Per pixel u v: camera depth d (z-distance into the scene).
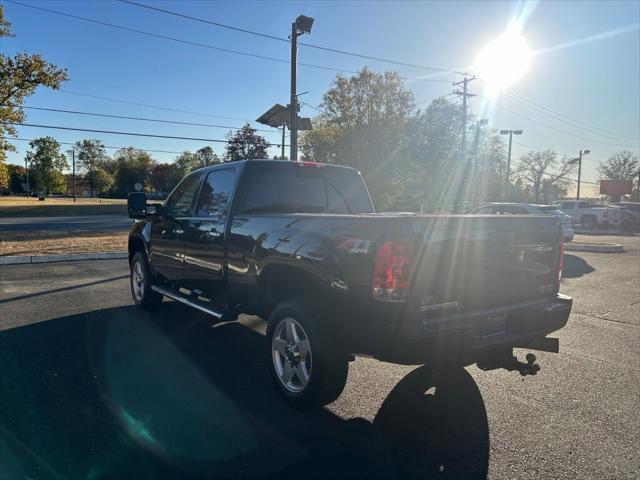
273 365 4.17
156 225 6.54
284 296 4.50
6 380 4.41
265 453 3.29
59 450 3.24
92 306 7.35
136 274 7.29
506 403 4.19
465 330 3.49
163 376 4.60
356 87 33.88
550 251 4.23
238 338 5.86
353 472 3.10
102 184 113.12
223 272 5.03
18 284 9.05
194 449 3.31
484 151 47.38
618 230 30.67
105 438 3.42
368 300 3.36
